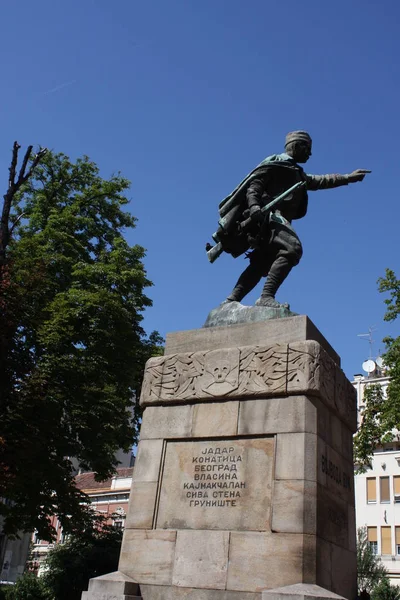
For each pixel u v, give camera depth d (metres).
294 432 5.96
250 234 7.91
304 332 6.56
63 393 17.23
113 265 20.89
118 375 19.41
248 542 5.68
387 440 19.45
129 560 6.16
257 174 7.94
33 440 15.79
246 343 6.84
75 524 18.94
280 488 5.75
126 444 20.92
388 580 33.38
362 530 37.34
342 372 7.03
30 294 17.88
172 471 6.45
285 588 5.09
